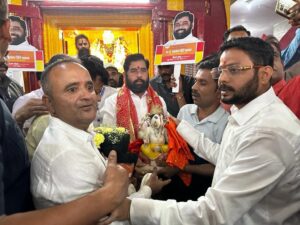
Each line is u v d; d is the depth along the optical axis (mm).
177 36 2543
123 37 4680
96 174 1010
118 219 1064
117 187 832
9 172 895
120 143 1337
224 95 1245
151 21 4215
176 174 1847
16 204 941
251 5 5105
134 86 2135
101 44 4664
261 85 1208
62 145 1002
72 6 4012
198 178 1872
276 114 1135
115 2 4074
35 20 3906
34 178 1001
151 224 1091
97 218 775
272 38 1817
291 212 1136
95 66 2104
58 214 697
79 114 1053
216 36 4090
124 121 2068
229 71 1214
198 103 1919
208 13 4043
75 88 1046
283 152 1053
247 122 1187
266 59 1194
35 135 1319
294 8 1305
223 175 1117
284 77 1969
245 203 1057
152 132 1716
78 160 983
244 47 1194
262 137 1066
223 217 1041
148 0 4082
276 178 1052
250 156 1069
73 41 4523
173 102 2732
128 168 1366
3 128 856
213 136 1878
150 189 1356
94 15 4152
